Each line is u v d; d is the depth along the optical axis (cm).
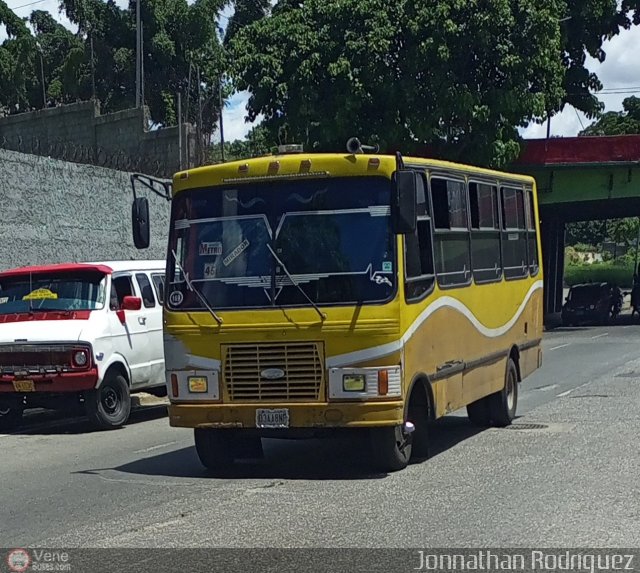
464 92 2736
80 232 2019
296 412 894
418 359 941
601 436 1151
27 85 4425
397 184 881
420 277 954
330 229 916
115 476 986
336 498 839
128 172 2191
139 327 1459
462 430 1252
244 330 906
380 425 884
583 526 726
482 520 750
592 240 9738
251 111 2870
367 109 2823
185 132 2483
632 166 3331
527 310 1380
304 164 927
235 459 1034
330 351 890
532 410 1420
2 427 1416
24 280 1427
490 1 2698
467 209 1128
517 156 3022
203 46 4303
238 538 709
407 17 2709
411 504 808
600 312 3931
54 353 1322
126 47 4359
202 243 946
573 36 3466
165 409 1659
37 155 1909
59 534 742
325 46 2759
